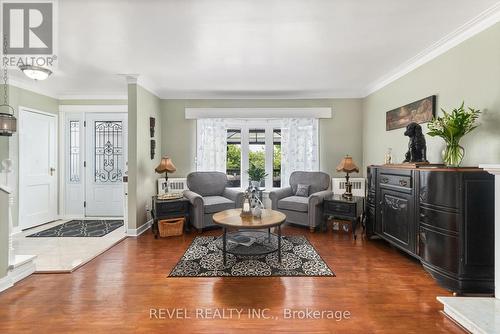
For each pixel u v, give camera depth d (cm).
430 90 319
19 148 440
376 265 298
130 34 268
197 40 282
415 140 306
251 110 526
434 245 243
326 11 227
